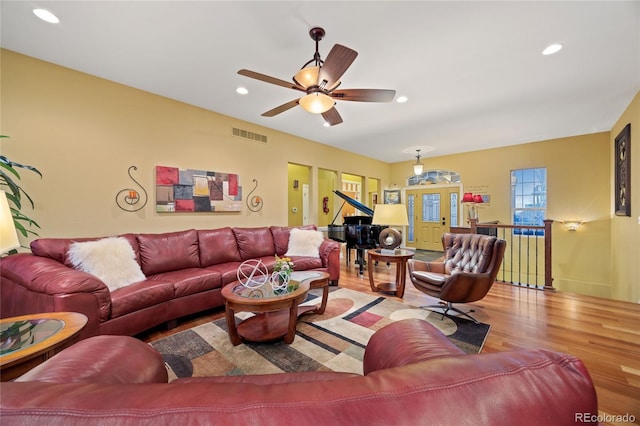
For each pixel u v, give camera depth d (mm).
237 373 1784
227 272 2982
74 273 1912
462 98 3424
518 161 5859
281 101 3551
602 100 3490
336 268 3877
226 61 2611
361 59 2547
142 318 2246
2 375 1031
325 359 1951
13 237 1287
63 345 1220
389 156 7184
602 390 1634
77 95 2766
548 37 2236
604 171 4930
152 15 1989
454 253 3164
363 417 400
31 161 2516
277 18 2020
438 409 409
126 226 3096
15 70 2441
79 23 2074
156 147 3332
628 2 1859
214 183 3893
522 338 2277
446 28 2129
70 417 383
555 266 5426
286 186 5000
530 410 420
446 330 2430
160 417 388
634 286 3502
